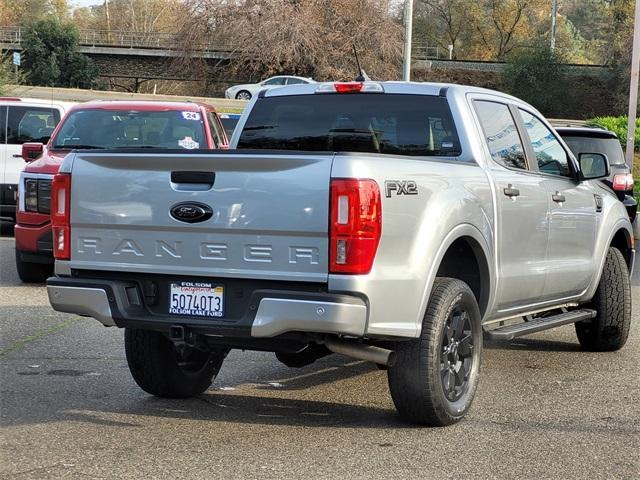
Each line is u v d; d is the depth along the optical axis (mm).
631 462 5371
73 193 5758
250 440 5664
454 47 92000
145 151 5590
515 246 6785
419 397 5715
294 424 6047
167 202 5496
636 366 8094
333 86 7031
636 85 21969
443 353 5852
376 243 5176
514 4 88812
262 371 7676
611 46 73312
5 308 10203
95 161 5703
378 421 6133
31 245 11359
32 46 73875
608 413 6461
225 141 12836
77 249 5777
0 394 6672
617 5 73375
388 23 58375
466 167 6277
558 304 7793
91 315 5715
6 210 15672
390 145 6867
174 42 62750
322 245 5160
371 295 5188
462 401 6055
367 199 5121
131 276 5684
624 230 8875
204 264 5434
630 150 22078
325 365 7945
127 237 5629
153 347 6418
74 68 74562
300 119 7152
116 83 86062
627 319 8516
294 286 5262
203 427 5945
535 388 7184
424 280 5527
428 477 5039
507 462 5320
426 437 5770
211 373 6773
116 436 5707
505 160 6973
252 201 5285
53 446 5477
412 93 6832
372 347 5641
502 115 7148
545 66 67250
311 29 57500
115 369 7555
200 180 5438
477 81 70125
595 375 7688
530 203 6973
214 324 5371
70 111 12227
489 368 7906
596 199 8211
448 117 6691
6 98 15945
